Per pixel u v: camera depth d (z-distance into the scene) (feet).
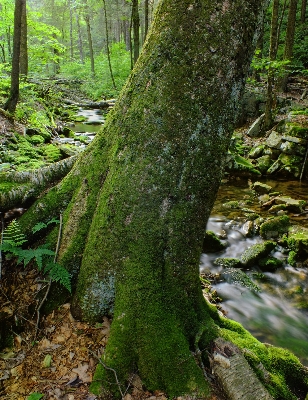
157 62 9.25
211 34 8.76
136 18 40.75
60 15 123.65
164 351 9.00
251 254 20.66
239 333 11.38
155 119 9.21
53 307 10.90
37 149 30.27
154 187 9.33
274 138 39.09
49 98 60.95
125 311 9.34
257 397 8.48
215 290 17.65
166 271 9.57
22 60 56.80
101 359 9.14
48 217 12.24
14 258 11.89
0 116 33.73
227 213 27.78
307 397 9.74
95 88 80.33
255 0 8.93
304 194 31.42
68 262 11.06
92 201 11.09
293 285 18.61
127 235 9.53
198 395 8.65
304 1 76.02
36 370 9.27
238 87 9.42
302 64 62.44
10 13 52.19
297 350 14.05
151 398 8.70
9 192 12.60
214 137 9.37
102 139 11.38
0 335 10.14
